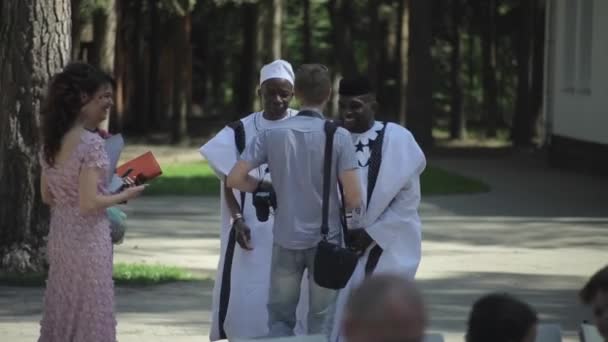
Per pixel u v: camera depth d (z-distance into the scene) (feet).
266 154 29.14
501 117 207.31
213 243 62.69
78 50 117.19
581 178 105.29
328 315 29.73
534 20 155.02
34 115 49.24
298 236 28.96
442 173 106.42
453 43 181.68
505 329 17.42
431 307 44.55
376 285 13.58
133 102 180.55
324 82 29.30
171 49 179.52
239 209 32.83
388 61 187.73
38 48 48.98
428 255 58.59
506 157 134.21
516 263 56.03
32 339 38.60
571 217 75.97
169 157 133.80
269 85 32.27
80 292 27.04
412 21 137.80
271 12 141.38
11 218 49.67
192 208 79.71
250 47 175.32
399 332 13.35
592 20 108.27
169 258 57.21
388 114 187.93
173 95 154.40
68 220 26.96
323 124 28.89
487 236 66.18
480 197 89.04
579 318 42.75
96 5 112.37
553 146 117.39
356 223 30.94
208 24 195.83
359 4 177.78
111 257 27.61
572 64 114.11
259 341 23.54
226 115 227.81
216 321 33.60
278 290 29.40
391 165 30.91
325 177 28.71
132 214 75.66
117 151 28.96
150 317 42.55
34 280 48.16
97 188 26.71
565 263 56.13
